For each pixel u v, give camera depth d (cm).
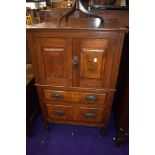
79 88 124
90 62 111
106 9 140
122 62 143
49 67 118
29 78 147
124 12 139
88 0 131
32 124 159
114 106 177
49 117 150
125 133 140
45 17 132
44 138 157
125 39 129
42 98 136
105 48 104
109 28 96
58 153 142
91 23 112
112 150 145
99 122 145
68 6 137
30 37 106
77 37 102
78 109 138
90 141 153
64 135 160
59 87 126
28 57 156
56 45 107
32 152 144
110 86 120
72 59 111
